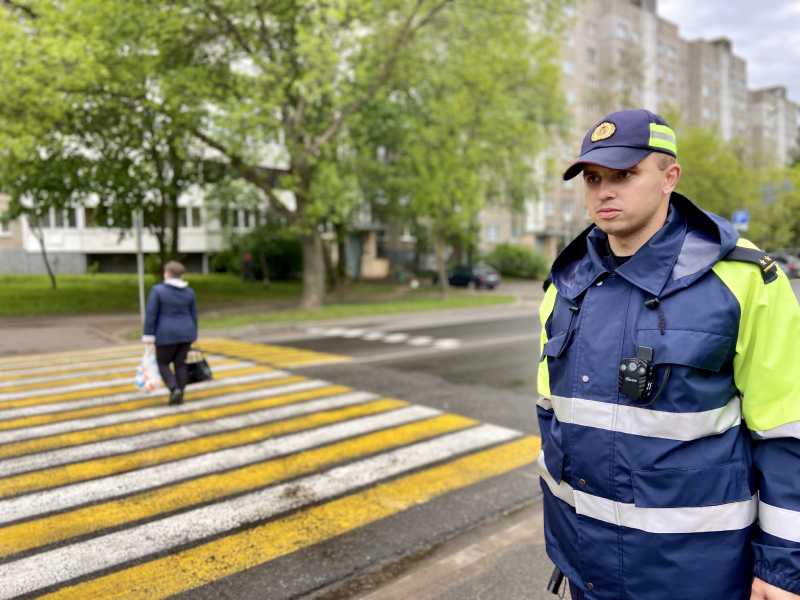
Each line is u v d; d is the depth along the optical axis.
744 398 1.40
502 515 3.91
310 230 18.05
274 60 15.91
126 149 17.95
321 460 4.86
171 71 14.07
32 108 12.73
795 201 26.72
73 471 4.57
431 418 6.16
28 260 37.03
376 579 3.13
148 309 6.45
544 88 23.09
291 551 3.39
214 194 28.78
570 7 19.03
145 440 5.33
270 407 6.55
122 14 13.47
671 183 1.49
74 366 9.27
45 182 18.22
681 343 1.37
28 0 13.82
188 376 6.72
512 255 43.88
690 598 1.38
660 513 1.40
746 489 1.40
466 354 10.61
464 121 20.34
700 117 77.25
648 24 62.53
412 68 18.73
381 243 42.59
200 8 14.40
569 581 1.65
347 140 19.97
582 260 1.70
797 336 1.37
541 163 25.83
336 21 14.27
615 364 1.47
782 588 1.29
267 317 16.05
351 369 9.02
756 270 1.39
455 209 22.31
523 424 5.96
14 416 6.11
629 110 1.50
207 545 3.44
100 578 3.08
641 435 1.41
